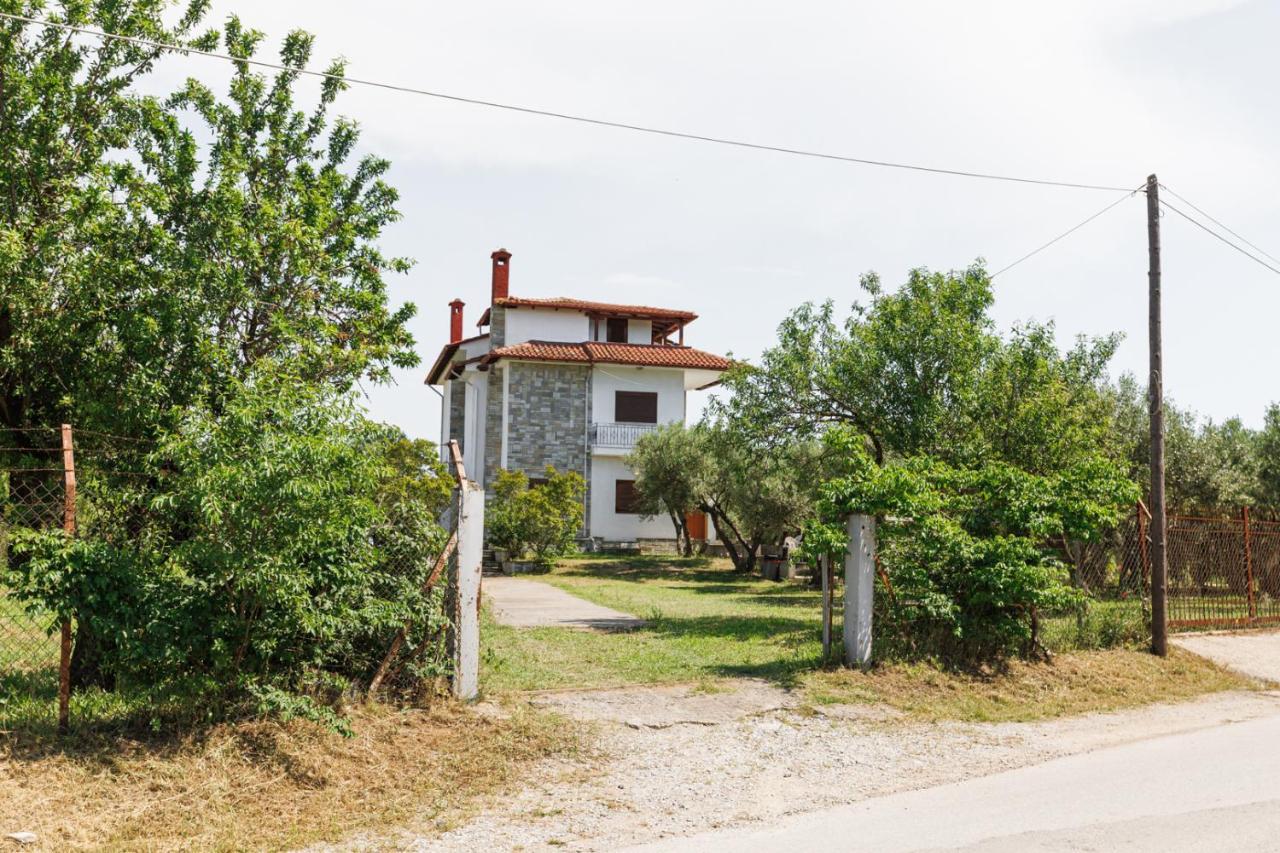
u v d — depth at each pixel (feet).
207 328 30.83
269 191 38.32
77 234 33.91
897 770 24.53
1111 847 17.60
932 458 42.22
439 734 24.67
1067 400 50.78
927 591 35.81
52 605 20.07
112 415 28.94
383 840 18.53
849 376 51.98
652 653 37.96
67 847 16.87
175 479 22.99
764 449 59.11
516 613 53.78
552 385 114.42
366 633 26.37
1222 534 48.78
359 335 38.11
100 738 21.04
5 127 36.47
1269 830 18.58
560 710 27.89
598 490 114.73
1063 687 35.01
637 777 23.15
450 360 131.23
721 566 101.55
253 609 22.56
